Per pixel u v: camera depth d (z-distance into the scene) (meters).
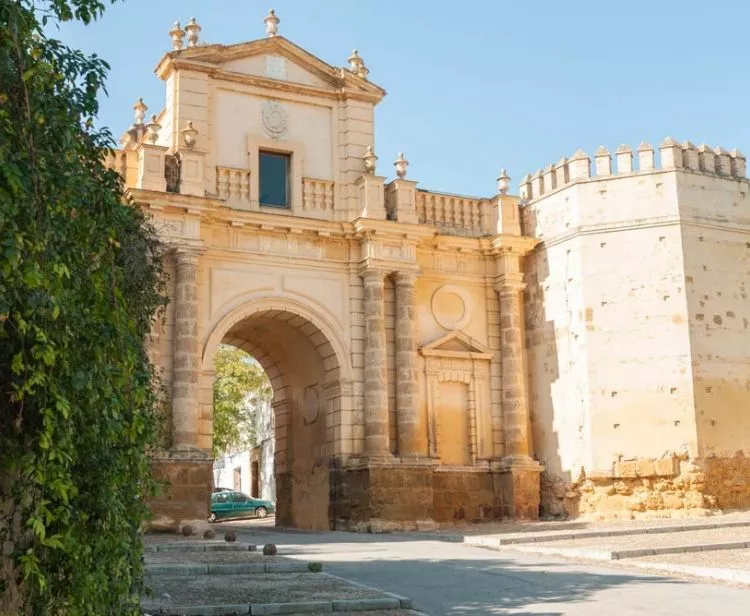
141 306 14.46
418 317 32.03
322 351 31.02
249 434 61.38
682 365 29.67
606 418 30.14
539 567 17.41
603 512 29.81
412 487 29.31
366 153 32.06
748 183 32.16
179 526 26.25
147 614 11.49
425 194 33.06
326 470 30.91
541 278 32.88
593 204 31.58
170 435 26.91
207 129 30.09
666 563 16.83
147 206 27.48
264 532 29.47
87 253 8.52
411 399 30.30
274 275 29.91
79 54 8.70
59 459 7.29
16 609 7.53
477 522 31.17
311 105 32.03
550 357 32.12
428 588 14.83
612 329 30.61
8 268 6.91
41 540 7.09
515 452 31.62
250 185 30.33
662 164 31.33
